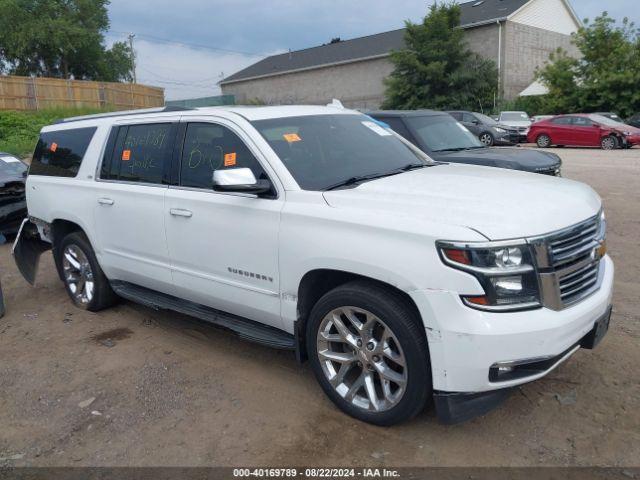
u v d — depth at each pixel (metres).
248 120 4.10
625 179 12.55
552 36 36.72
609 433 3.30
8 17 46.50
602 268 3.61
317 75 45.16
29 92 34.03
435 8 32.47
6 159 9.37
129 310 5.80
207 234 4.14
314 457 3.25
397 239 3.11
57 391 4.18
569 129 22.19
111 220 5.03
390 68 40.12
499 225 2.99
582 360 4.14
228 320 4.34
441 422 3.13
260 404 3.84
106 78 54.66
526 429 3.39
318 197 3.57
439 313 2.97
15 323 5.62
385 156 4.42
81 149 5.47
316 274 3.57
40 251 6.57
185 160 4.41
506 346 2.90
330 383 3.63
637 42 28.59
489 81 33.22
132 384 4.21
